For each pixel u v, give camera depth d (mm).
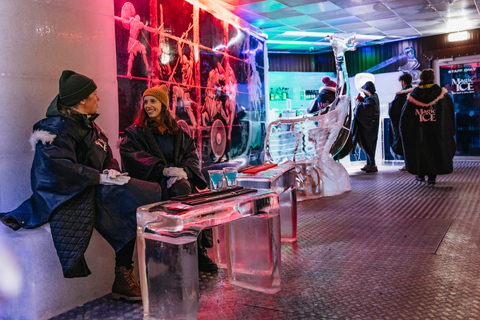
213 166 5633
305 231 3678
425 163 6047
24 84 2426
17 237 2074
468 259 2756
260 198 2232
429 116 5961
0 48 2314
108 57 3057
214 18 5672
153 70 4270
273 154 5395
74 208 2141
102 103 3016
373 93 7824
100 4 2982
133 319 2080
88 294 2330
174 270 1823
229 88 6133
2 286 2146
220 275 2703
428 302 2100
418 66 10141
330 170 5531
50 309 2133
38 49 2506
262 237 2340
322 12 7023
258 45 7344
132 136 2732
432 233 3430
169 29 4578
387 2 6668
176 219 1805
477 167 8039
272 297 2275
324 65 11164
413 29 9031
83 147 2275
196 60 5184
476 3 6977
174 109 4672
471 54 9484
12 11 2367
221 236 2863
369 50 10719
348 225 3824
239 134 6500
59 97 2236
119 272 2328
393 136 7066
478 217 3926
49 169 2094
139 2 4039
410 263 2721
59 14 2652
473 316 1926
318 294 2279
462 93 9703
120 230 2242
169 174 2613
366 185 6234
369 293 2256
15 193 2373
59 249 2090
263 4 6258
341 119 5441
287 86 10891
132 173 2631
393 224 3789
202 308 2162
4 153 2328
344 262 2801
